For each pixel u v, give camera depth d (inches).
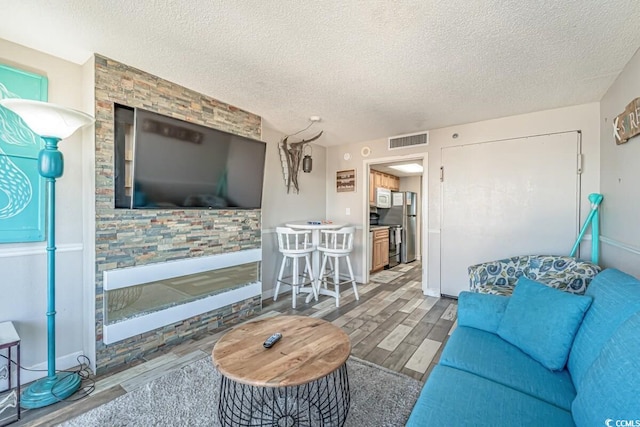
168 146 95.7
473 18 65.8
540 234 126.2
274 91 105.5
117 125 86.7
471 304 76.7
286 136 166.9
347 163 189.8
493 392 48.0
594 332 49.7
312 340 65.2
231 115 119.0
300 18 66.3
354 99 113.0
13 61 76.8
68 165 85.7
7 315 76.3
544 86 100.9
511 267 110.7
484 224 139.4
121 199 88.0
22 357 78.7
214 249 113.1
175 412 66.4
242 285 125.0
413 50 79.0
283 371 52.4
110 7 63.0
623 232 88.7
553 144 123.2
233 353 59.0
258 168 129.0
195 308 105.7
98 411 66.6
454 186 147.6
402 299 149.9
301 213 179.5
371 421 63.2
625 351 37.9
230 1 61.0
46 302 82.4
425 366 85.9
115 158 86.4
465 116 132.7
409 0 60.2
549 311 60.1
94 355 82.9
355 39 74.1
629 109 80.4
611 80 96.3
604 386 37.7
